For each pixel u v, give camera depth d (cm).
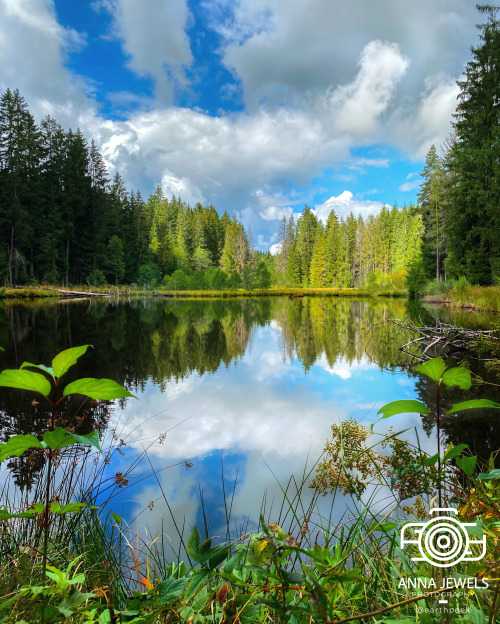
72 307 2402
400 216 6512
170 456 367
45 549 65
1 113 3284
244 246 7644
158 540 224
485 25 2064
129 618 77
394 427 401
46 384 57
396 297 4069
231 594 92
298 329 1474
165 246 5900
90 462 347
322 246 6606
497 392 532
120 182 5300
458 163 2120
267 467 337
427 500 131
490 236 1959
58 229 3688
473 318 1403
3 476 305
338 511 237
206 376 720
